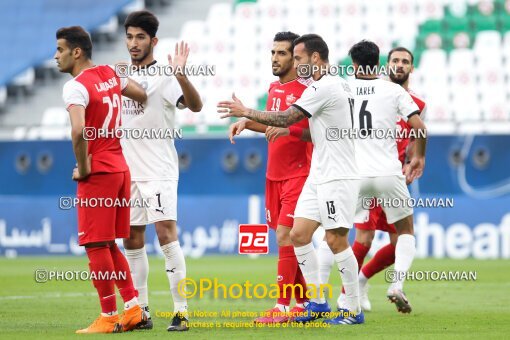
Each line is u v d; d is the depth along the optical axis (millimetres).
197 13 84625
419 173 33375
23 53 84938
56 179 70688
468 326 28188
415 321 29609
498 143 63625
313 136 27734
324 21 82562
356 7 82500
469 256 61812
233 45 82062
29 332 26344
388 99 32344
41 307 34594
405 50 35438
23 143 70938
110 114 26312
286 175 29656
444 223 62156
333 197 27312
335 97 27109
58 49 26375
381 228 34031
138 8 85688
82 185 26078
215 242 65375
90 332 26047
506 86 77625
